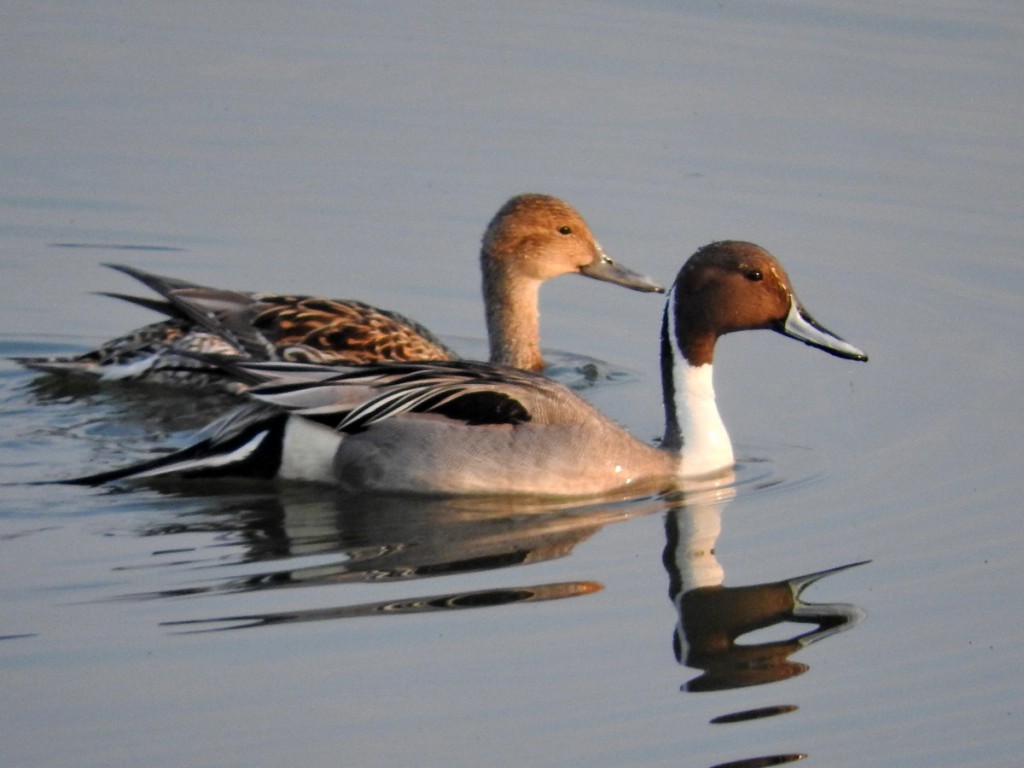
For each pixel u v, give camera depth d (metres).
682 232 19.05
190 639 11.03
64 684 10.45
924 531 13.09
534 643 11.16
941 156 20.45
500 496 13.67
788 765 9.95
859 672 11.02
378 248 19.11
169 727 10.00
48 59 22.72
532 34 23.59
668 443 14.43
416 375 13.91
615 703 10.50
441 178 20.25
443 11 24.38
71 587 11.70
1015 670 11.03
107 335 17.62
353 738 9.97
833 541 12.95
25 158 20.58
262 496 13.63
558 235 16.77
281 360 15.58
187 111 21.59
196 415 15.61
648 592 11.97
